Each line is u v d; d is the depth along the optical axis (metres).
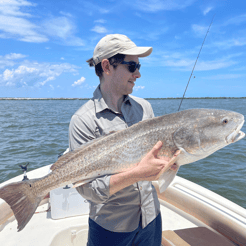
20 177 2.99
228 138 1.38
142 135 1.38
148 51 1.39
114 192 1.24
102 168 1.38
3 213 2.42
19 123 17.55
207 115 1.42
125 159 1.37
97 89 1.52
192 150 1.39
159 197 2.95
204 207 2.41
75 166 1.39
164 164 1.17
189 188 2.74
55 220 2.47
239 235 2.05
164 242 2.19
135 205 1.43
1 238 2.22
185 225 2.47
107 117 1.45
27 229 2.34
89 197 1.32
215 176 6.03
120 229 1.41
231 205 2.34
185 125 1.40
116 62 1.34
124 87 1.42
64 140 10.57
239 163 7.08
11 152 8.45
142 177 1.19
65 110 39.44
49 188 1.41
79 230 2.30
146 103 1.73
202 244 2.10
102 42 1.37
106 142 1.39
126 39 1.36
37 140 10.55
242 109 35.25
